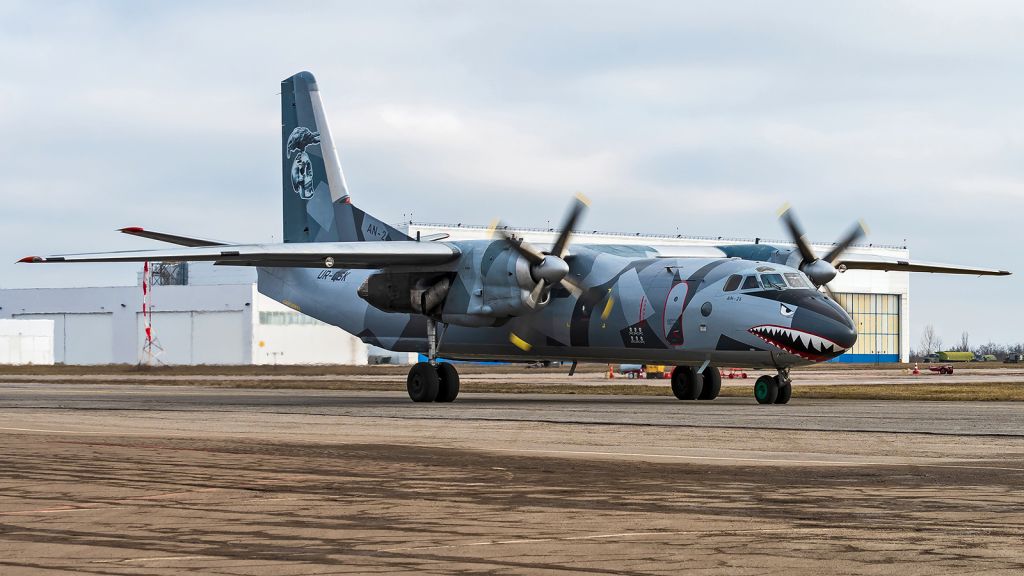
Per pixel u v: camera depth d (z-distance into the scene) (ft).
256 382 353.92
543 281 191.62
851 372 484.33
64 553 54.13
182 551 54.49
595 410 170.91
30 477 84.53
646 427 133.90
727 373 435.94
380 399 225.56
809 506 68.74
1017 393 232.73
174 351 621.31
